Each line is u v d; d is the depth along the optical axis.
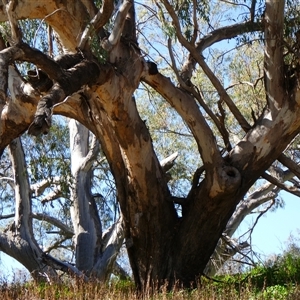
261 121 12.02
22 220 18.22
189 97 11.78
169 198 12.53
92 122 11.83
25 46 8.20
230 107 12.31
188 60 12.75
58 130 18.55
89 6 10.12
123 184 12.40
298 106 11.79
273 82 11.73
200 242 12.34
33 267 17.75
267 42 11.63
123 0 11.02
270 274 12.49
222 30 13.05
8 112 10.66
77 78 8.89
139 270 12.59
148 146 11.72
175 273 12.30
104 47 10.07
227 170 11.78
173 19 11.16
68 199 17.77
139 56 10.81
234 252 18.84
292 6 11.99
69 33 10.20
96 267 18.86
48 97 7.98
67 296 10.33
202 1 12.66
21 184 18.44
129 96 10.81
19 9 9.73
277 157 12.30
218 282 12.29
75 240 19.73
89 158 19.55
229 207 12.14
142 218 12.40
